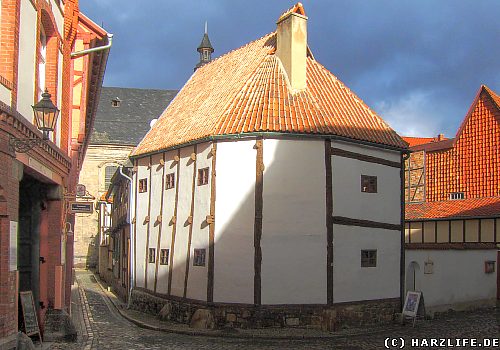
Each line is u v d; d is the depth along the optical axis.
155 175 20.47
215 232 16.48
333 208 16.36
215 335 15.11
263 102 17.03
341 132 16.72
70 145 15.66
